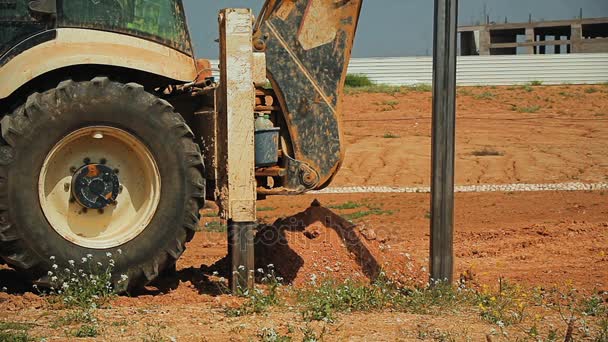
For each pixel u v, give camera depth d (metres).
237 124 8.60
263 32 9.12
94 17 8.48
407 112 33.47
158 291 8.95
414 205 17.72
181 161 8.62
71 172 8.48
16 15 8.30
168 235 8.61
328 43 9.20
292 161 9.18
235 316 7.70
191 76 8.96
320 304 7.79
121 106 8.43
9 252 8.19
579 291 9.27
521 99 36.50
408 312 8.07
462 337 7.02
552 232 13.36
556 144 26.50
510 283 9.63
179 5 8.91
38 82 8.55
